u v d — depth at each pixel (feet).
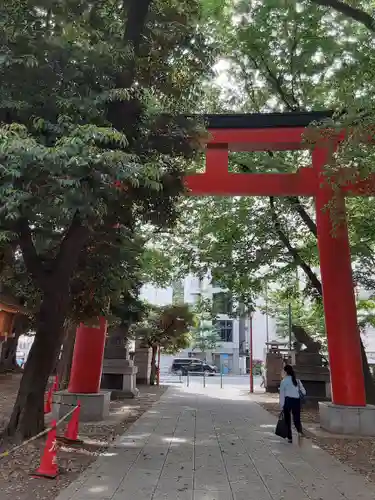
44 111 23.99
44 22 25.67
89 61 25.20
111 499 18.81
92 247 33.50
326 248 40.01
